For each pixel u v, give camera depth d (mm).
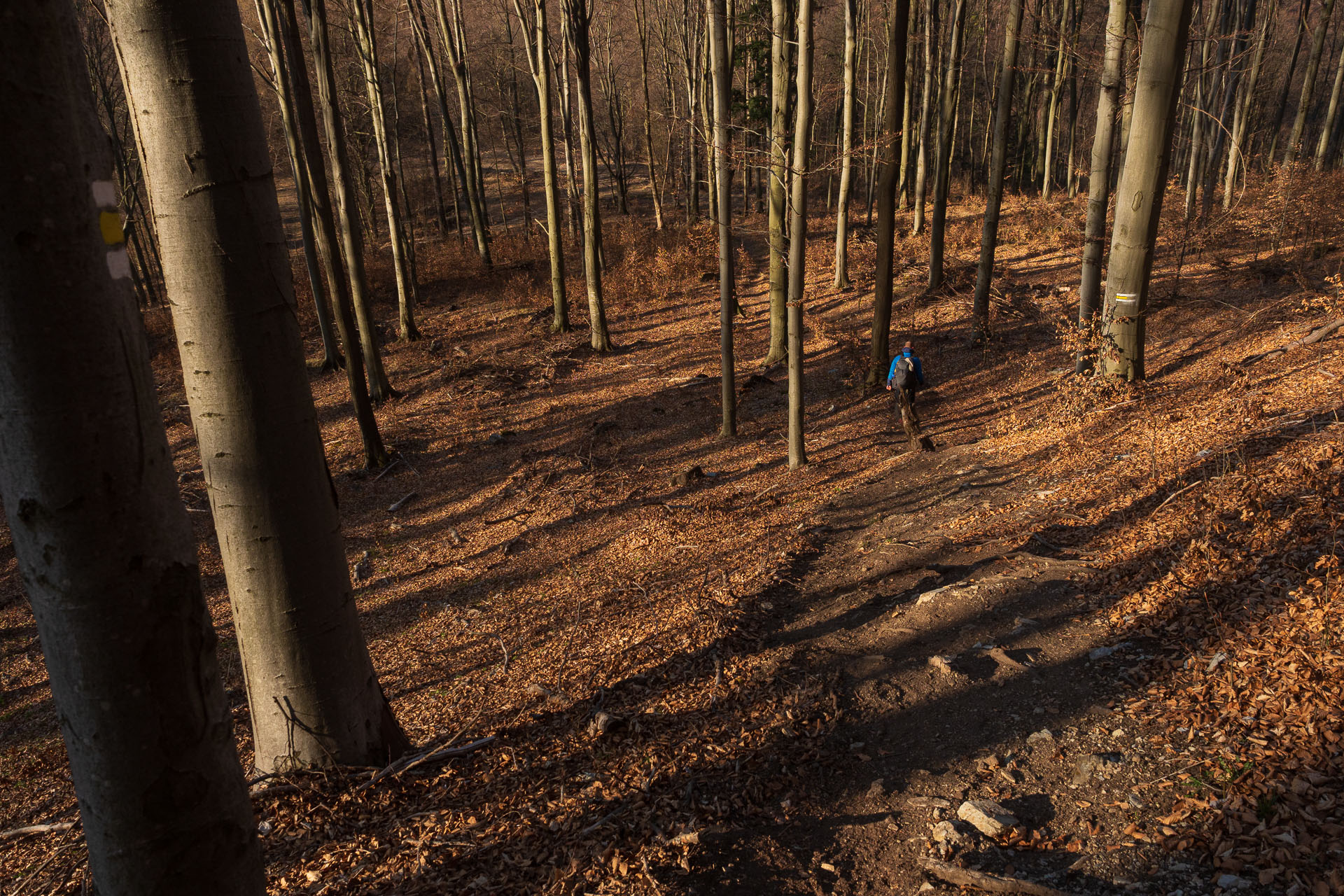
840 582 7809
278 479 4211
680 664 6363
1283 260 17750
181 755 1934
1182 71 9586
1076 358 11711
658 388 18734
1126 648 5215
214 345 3938
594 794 4570
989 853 3750
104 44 27234
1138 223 10219
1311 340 10984
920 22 32594
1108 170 11117
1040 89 42094
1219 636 4914
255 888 2189
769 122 30406
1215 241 20250
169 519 1896
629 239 33094
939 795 4242
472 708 6551
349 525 13891
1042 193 37375
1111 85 10781
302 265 32125
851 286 24656
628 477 13984
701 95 32000
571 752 5172
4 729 8781
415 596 10867
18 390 1649
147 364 1858
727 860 3908
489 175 49594
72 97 1650
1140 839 3615
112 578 1781
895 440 13688
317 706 4637
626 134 54531
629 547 10750
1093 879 3443
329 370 22172
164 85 3592
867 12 31656
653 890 3699
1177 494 7074
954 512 9125
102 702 1826
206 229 3773
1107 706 4664
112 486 1751
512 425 17594
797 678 5820
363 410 15703
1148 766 4070
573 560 10867
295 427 4203
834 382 17469
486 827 4348
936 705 5141
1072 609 5965
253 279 3910
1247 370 10633
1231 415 8805
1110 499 7852
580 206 34062
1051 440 10750
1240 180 24234
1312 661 4312
